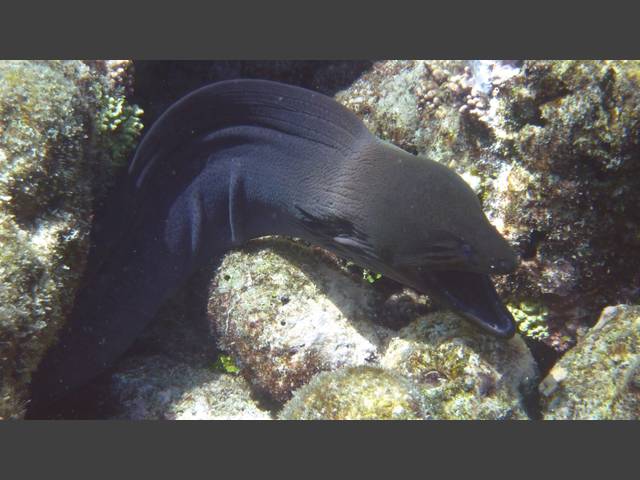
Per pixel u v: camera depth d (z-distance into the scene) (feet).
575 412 2.40
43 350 2.49
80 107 2.66
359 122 2.91
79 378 3.02
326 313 2.88
